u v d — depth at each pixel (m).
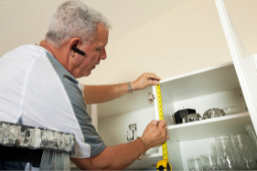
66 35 1.03
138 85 1.45
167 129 1.27
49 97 0.83
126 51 2.17
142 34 2.11
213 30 1.71
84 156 0.88
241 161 1.07
